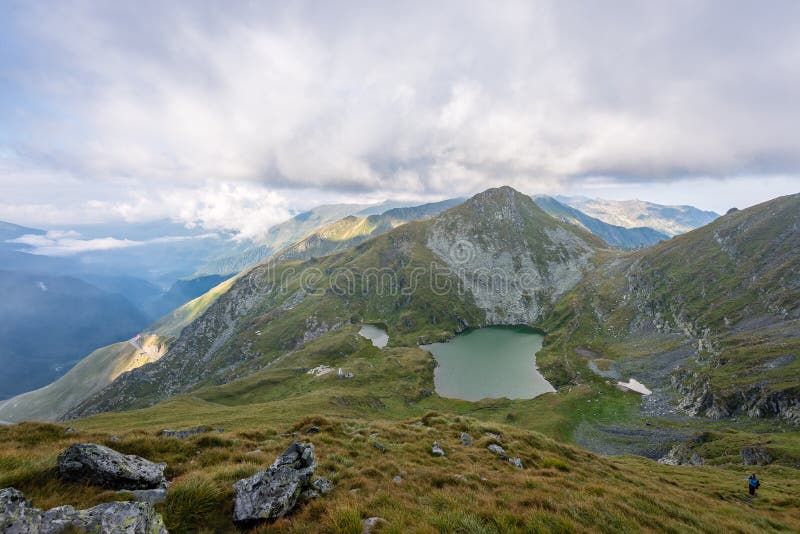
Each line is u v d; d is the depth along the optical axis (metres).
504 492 17.47
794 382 103.38
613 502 17.55
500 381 183.75
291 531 11.81
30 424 23.52
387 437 30.22
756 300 184.50
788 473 59.16
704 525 18.14
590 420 123.81
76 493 12.22
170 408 120.50
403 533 11.30
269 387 178.62
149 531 9.94
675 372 155.25
